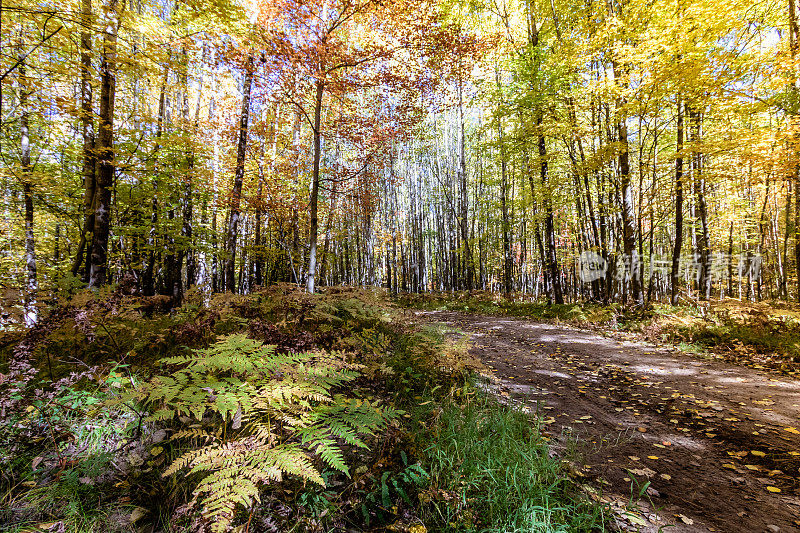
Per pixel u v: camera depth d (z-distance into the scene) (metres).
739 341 7.95
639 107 10.77
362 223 28.58
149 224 11.06
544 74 12.59
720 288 26.98
